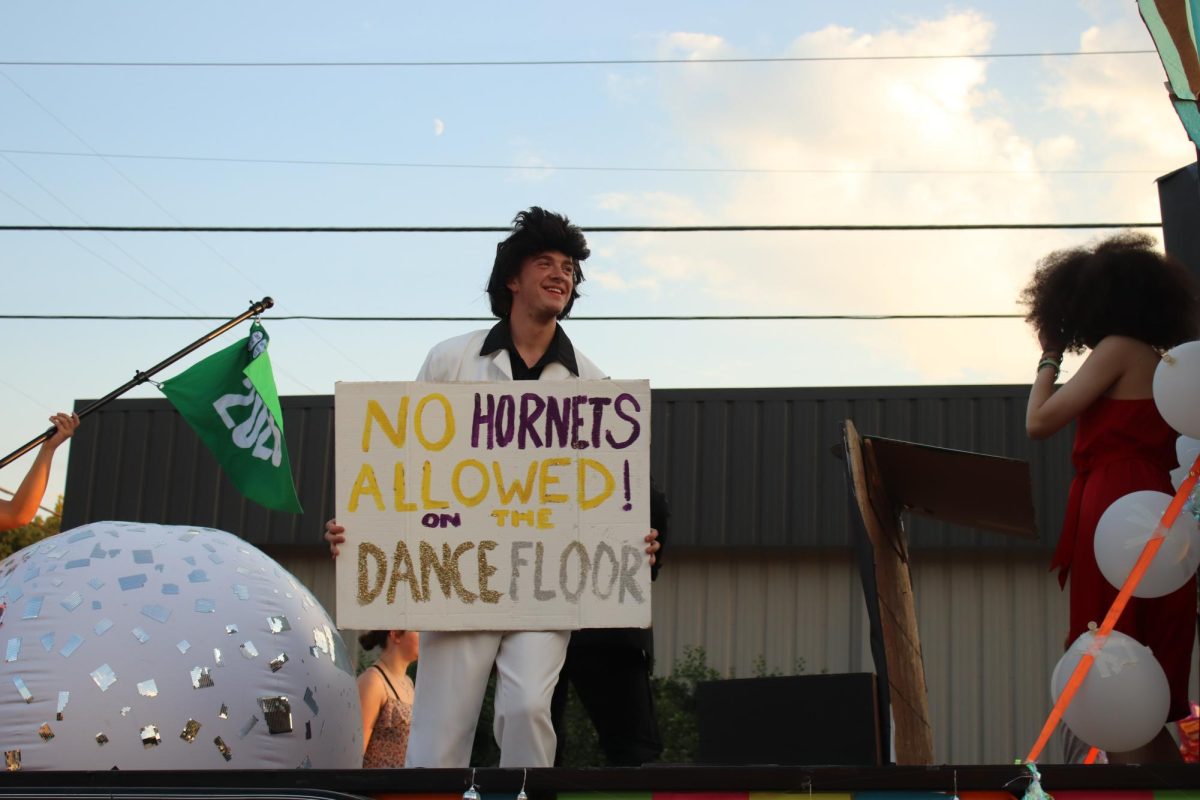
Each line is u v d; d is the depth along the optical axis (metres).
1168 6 3.02
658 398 14.84
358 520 3.36
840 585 14.45
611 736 3.94
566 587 3.31
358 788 2.55
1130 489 3.44
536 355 3.90
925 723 4.21
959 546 14.09
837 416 14.45
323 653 3.28
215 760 2.94
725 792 2.50
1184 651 3.39
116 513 14.83
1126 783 2.45
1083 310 3.64
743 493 14.48
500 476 3.36
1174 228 4.29
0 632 2.96
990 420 13.96
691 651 14.45
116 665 2.92
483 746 7.63
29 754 2.82
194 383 5.58
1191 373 3.12
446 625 3.30
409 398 3.40
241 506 14.71
